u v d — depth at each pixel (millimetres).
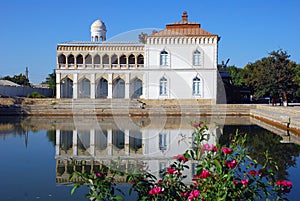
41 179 9602
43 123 27422
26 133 20922
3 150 14922
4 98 35781
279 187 4375
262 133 19906
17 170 10969
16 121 29203
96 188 4184
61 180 9305
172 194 4320
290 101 40250
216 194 3930
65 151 11070
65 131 21453
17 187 8977
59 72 37250
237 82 49906
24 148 15422
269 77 34719
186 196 4250
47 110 33969
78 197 7848
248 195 4164
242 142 4363
